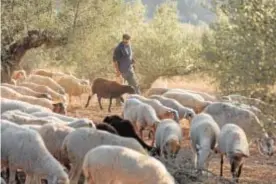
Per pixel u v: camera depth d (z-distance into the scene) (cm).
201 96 2100
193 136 1462
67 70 3028
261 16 1168
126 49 2356
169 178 1061
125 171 1040
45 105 1852
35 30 2483
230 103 1677
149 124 1700
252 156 1659
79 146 1171
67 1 2519
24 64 2941
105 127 1352
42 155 1130
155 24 3192
